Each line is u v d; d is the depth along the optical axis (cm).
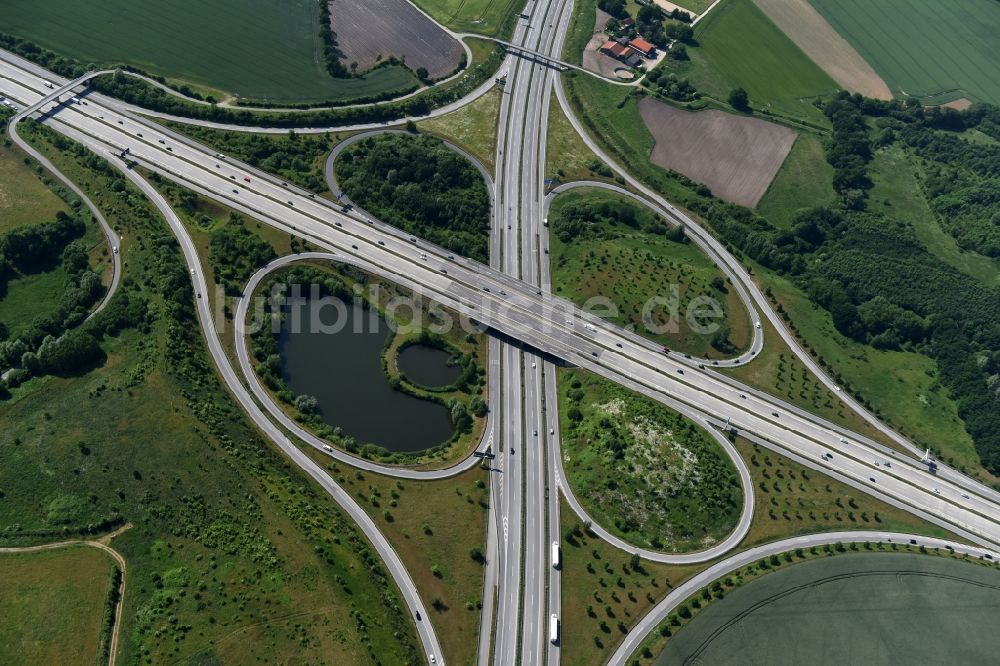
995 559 17388
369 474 17075
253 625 13525
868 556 16738
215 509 15125
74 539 14375
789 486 18025
